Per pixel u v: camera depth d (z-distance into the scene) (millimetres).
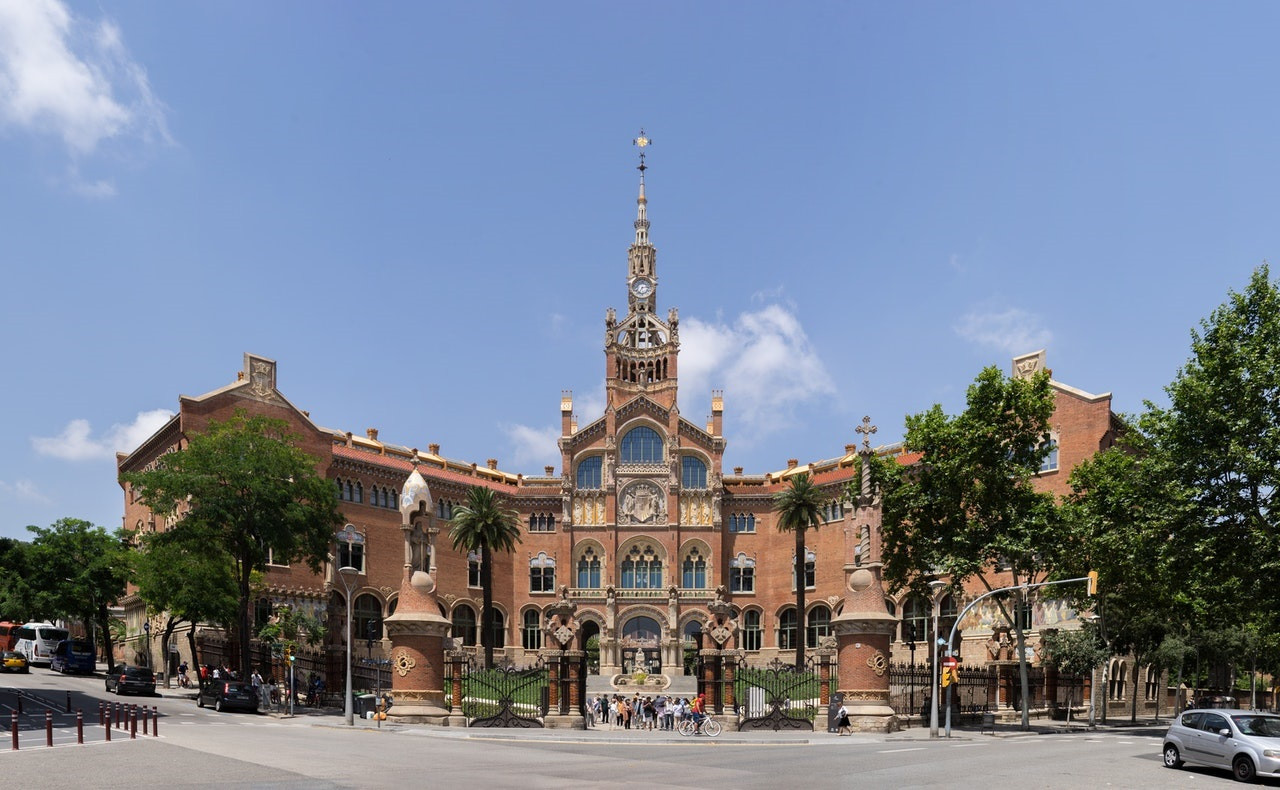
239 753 34250
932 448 67062
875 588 53531
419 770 30516
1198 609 55094
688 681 96500
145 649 89875
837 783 28469
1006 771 32156
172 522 85438
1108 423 80438
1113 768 33875
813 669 71625
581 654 53094
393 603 98688
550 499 113688
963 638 88688
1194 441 49156
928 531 67875
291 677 59594
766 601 111562
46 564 87938
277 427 71562
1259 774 31359
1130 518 54469
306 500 72188
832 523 105812
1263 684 114812
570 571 110688
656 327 124375
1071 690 67000
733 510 114188
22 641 91750
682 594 110375
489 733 47312
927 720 59281
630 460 114625
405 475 101750
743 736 48969
